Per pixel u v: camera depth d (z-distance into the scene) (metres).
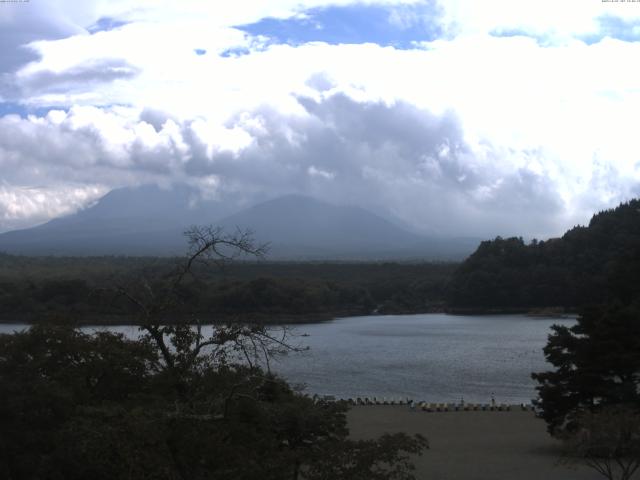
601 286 168.25
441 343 123.50
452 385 78.38
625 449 31.06
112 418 18.12
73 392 24.97
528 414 57.41
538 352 108.00
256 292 144.25
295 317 172.62
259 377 18.94
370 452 19.33
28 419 24.83
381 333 145.38
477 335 139.25
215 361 19.67
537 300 199.75
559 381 42.94
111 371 26.12
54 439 23.31
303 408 24.78
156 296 19.94
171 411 17.80
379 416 56.91
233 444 18.31
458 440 46.38
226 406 17.48
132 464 16.50
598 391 40.81
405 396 70.94
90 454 17.55
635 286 96.62
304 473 19.78
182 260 20.06
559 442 44.81
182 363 19.59
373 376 85.25
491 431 49.84
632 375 41.66
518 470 37.28
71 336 27.34
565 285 194.62
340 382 80.81
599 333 41.50
